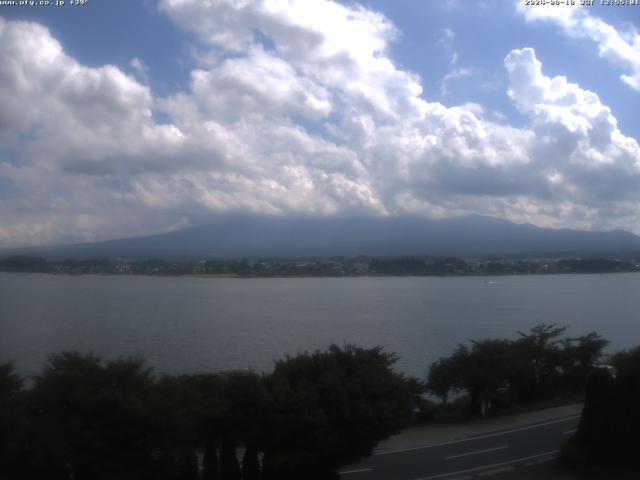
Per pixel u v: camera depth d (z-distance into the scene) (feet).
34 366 134.72
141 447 50.96
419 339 212.23
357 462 61.31
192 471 56.13
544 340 111.24
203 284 545.44
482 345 99.45
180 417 52.26
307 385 59.93
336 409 58.29
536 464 68.13
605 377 66.03
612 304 357.20
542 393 104.94
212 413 56.03
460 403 100.01
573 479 62.64
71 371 52.24
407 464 68.85
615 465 65.57
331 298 406.41
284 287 517.14
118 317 274.77
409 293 449.89
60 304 327.67
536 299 392.47
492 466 67.72
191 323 259.80
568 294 433.89
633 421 65.46
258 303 362.53
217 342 201.26
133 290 449.48
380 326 252.62
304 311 319.06
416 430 83.82
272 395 57.67
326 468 60.75
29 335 208.74
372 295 429.79
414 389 88.94
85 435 48.91
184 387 56.34
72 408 50.83
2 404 50.06
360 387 60.44
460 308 334.85
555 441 77.77
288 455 56.70
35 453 47.93
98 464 49.57
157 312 301.22
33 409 51.49
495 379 93.20
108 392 51.03
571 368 108.78
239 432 57.41
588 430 66.59
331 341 205.16
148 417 50.49
